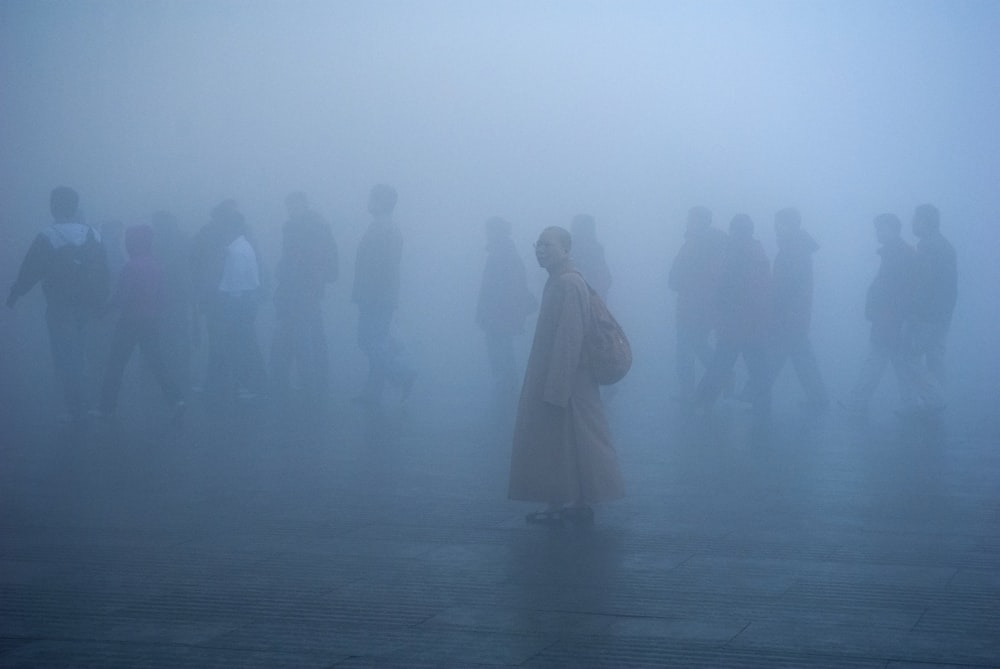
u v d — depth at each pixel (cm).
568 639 520
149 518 801
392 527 771
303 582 626
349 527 771
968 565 661
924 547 709
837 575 638
